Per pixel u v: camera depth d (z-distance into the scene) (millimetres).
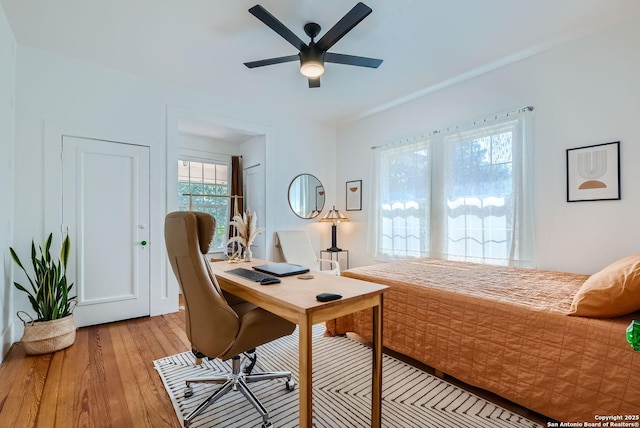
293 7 2070
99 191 2891
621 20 2262
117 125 2984
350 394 1781
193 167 4605
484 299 1772
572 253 2510
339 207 4887
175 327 2838
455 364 1853
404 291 2166
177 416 1566
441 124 3461
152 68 2953
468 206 3170
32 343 2205
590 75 2416
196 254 1390
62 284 2438
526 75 2770
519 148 2785
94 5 2055
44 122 2625
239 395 1771
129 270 3045
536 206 2703
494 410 1636
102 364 2113
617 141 2291
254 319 1493
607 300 1358
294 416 1579
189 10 2107
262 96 3686
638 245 2207
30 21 2229
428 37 2455
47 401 1677
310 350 1164
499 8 2105
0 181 2137
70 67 2746
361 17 1828
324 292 1378
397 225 3924
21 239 2523
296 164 4523
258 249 4309
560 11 2145
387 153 4078
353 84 3344
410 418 1563
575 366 1383
